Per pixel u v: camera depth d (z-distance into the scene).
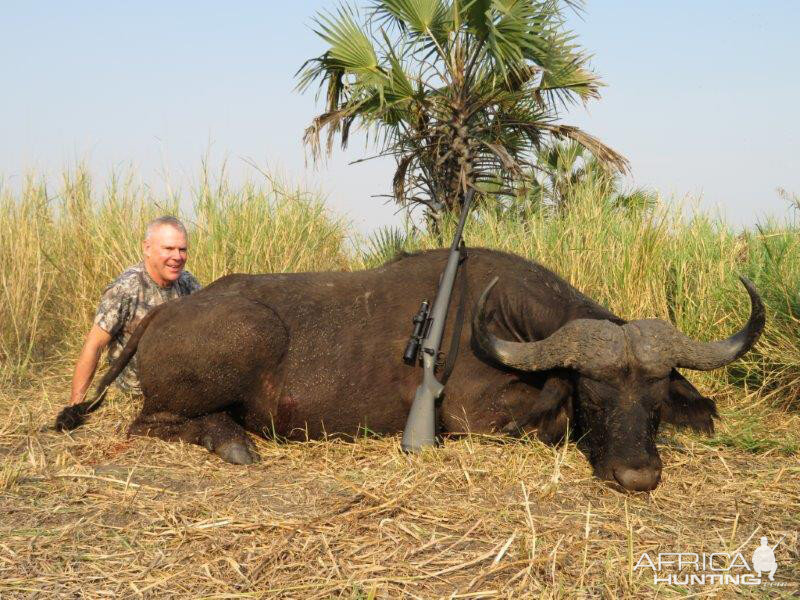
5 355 6.48
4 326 6.74
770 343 5.76
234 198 7.80
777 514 3.47
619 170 11.45
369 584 2.67
